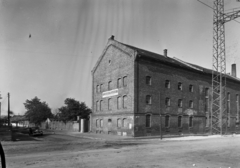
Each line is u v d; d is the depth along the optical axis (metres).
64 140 23.83
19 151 14.55
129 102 28.88
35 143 20.33
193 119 35.19
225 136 31.83
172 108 32.28
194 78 36.31
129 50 29.66
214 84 40.03
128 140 23.91
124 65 30.39
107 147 16.81
